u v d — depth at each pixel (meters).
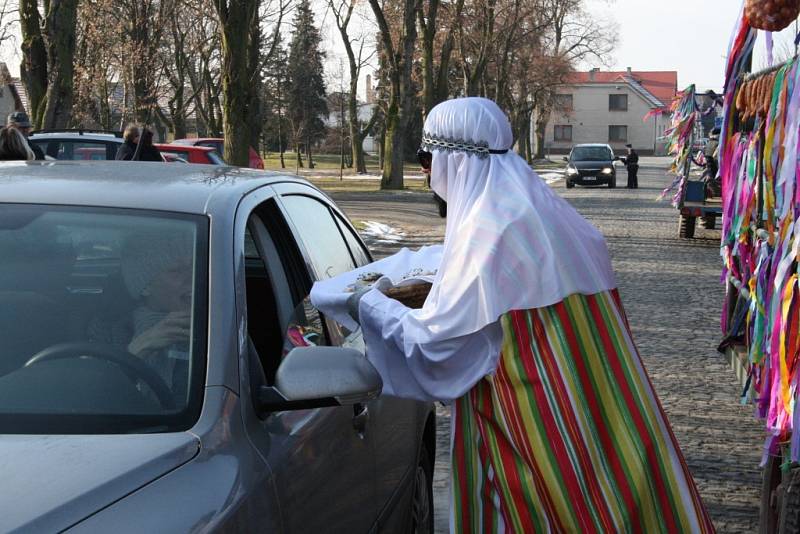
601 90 108.94
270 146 100.69
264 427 2.47
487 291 2.42
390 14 45.38
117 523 1.83
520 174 2.58
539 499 2.41
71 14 18.92
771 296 4.02
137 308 2.57
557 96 81.00
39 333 2.51
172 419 2.30
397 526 3.66
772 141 4.21
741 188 5.12
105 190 2.96
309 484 2.56
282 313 3.05
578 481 2.39
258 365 2.66
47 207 2.84
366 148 118.56
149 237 2.73
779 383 3.79
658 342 9.78
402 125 39.56
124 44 33.69
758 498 5.51
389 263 3.07
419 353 2.52
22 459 2.02
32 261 2.68
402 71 39.06
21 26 21.05
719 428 6.84
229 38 22.00
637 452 2.45
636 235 21.34
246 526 2.11
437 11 44.81
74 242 2.73
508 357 2.42
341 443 2.95
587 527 2.39
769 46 4.33
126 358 2.44
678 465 2.52
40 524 1.74
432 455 4.72
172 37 52.47
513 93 73.56
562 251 2.47
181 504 1.98
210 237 2.75
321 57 87.44
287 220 3.43
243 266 2.78
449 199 2.69
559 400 2.40
